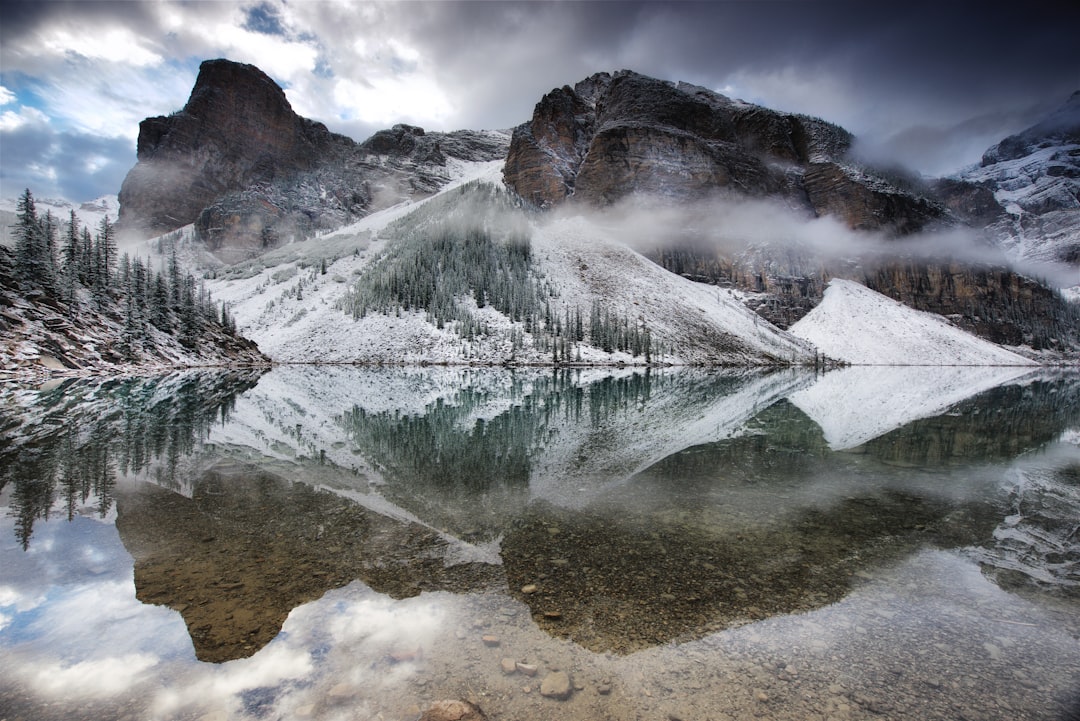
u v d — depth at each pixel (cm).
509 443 1781
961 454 1606
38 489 1045
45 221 5853
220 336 8100
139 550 724
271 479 1173
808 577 666
